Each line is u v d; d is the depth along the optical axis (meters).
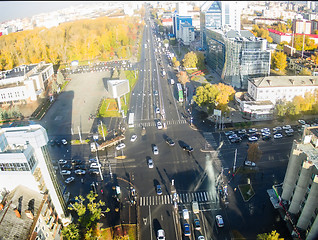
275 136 186.62
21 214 102.69
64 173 162.38
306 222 112.44
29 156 109.25
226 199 138.12
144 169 163.75
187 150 178.12
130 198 142.25
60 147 192.12
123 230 124.25
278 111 198.50
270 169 157.50
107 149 186.12
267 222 124.69
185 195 142.00
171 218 129.50
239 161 165.88
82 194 147.12
